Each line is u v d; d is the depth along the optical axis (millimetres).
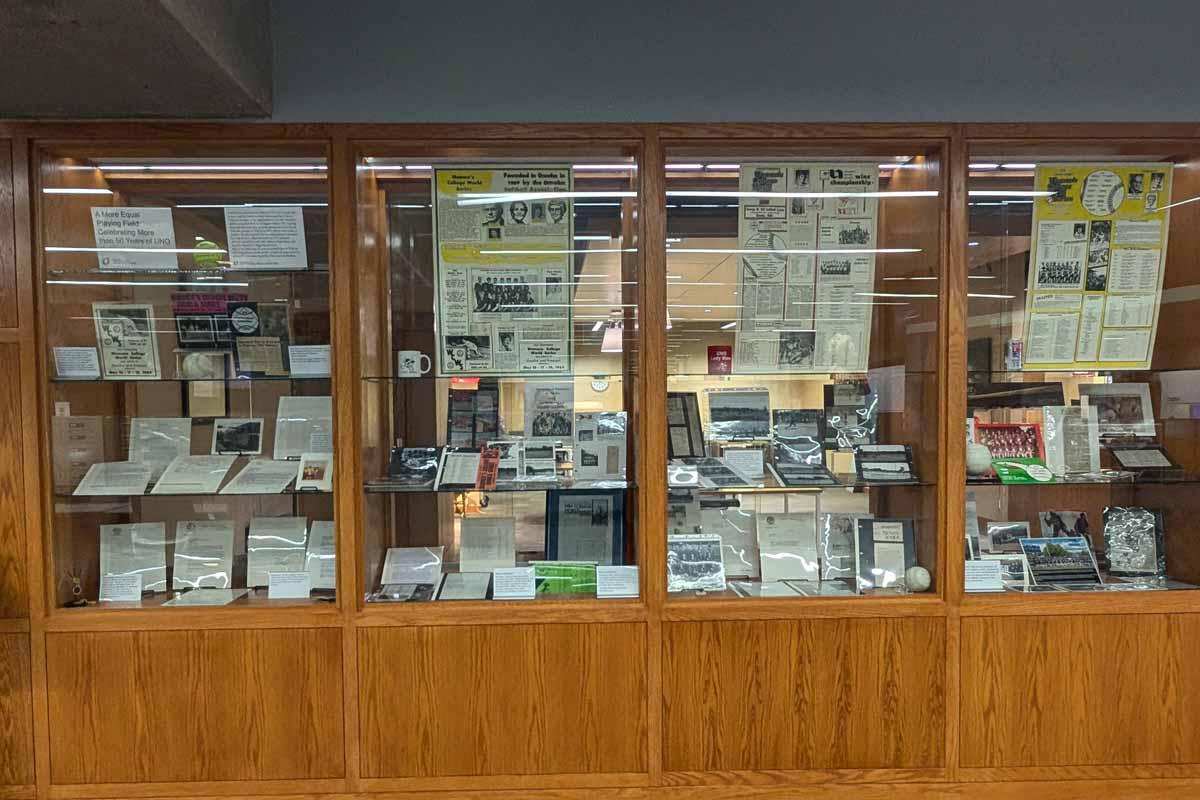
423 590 2414
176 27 1688
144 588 2436
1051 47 2270
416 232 2477
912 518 2521
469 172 2434
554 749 2271
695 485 2486
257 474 2428
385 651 2248
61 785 2232
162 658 2230
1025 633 2316
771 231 2451
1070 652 2320
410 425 2520
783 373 2496
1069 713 2326
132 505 2463
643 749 2281
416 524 2516
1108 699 2328
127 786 2236
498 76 2232
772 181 2443
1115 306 2484
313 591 2395
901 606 2295
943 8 2262
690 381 2475
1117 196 2461
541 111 2240
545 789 2273
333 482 2275
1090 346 2490
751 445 2498
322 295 2402
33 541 2221
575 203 2447
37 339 2225
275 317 2445
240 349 2451
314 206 2398
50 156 2295
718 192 2426
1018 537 2578
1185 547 2570
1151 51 2285
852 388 2521
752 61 2250
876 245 2471
